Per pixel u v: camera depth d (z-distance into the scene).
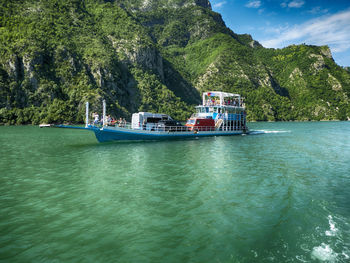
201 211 10.43
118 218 9.78
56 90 138.88
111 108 147.75
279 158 23.52
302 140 41.16
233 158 23.39
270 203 11.32
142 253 7.26
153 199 11.97
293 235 8.25
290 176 16.47
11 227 9.02
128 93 192.38
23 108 126.44
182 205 11.15
